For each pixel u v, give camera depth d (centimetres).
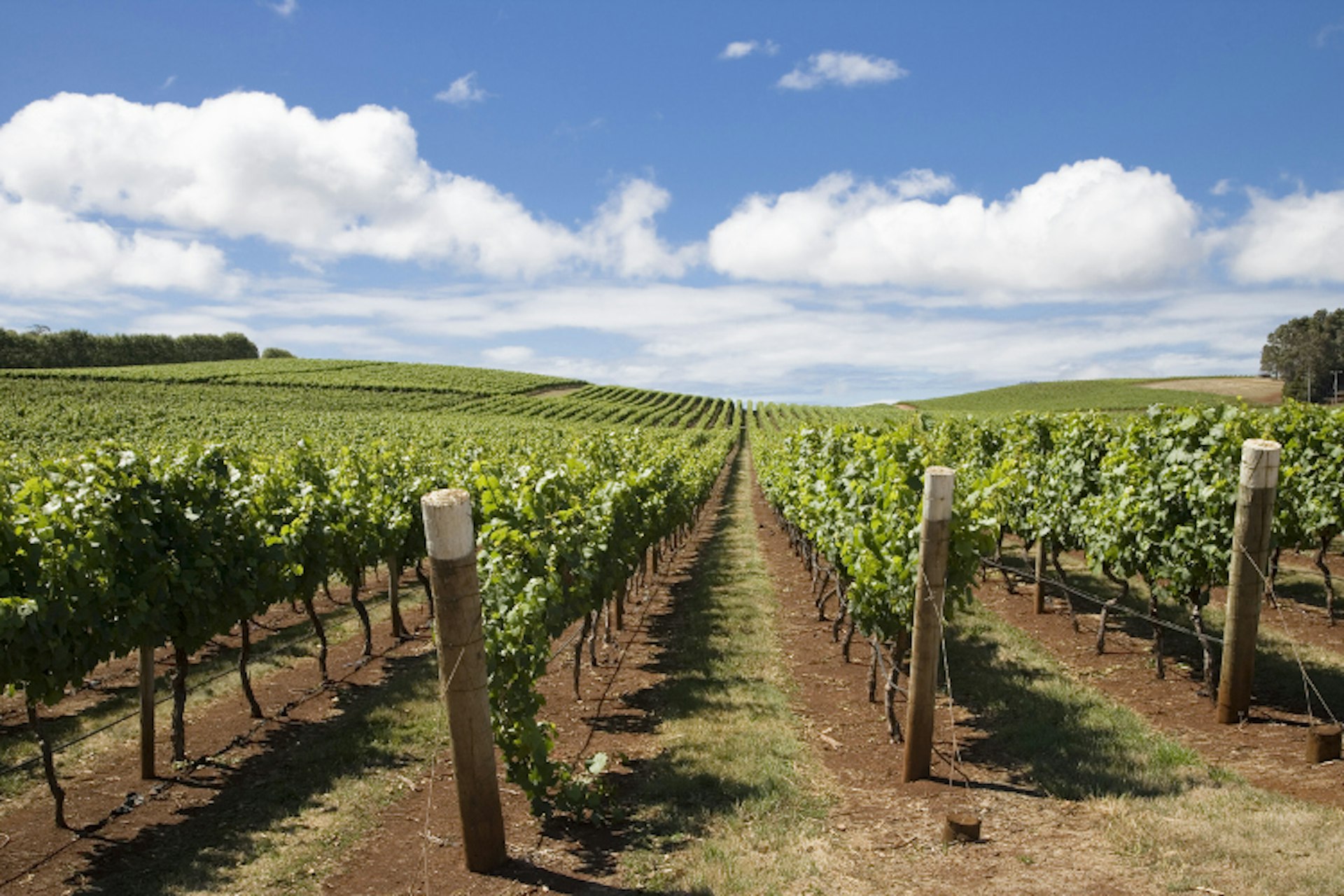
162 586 632
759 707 739
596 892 427
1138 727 623
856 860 442
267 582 761
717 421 8194
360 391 7106
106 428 3531
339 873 470
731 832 488
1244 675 612
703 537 2150
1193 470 720
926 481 526
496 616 545
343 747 676
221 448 778
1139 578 1270
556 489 745
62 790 559
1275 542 955
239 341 11175
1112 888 386
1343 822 432
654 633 1092
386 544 1052
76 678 565
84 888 472
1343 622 923
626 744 670
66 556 551
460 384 8244
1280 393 7556
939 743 632
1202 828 437
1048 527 1012
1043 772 545
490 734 455
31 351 8488
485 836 455
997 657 857
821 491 934
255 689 864
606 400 8550
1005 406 8450
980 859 429
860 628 706
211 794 605
